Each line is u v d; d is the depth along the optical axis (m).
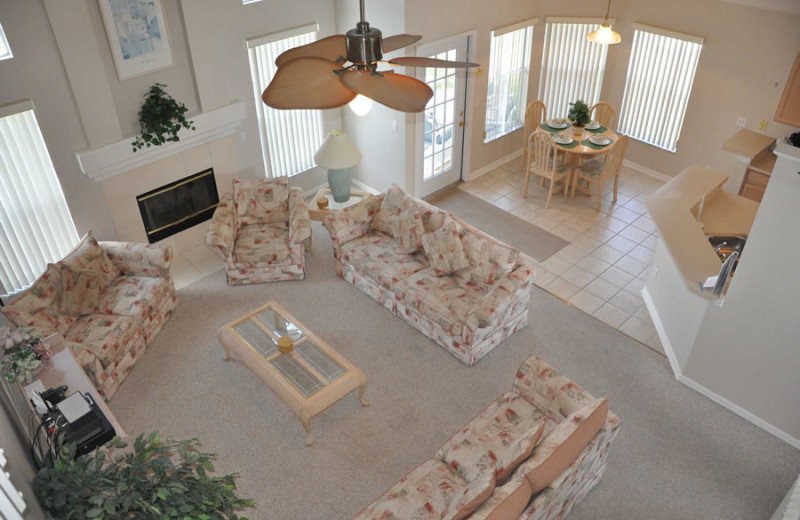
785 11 6.40
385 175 7.79
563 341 5.72
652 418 4.98
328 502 4.38
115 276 5.82
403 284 5.67
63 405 3.38
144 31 5.69
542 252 6.96
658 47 7.65
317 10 7.04
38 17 5.10
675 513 4.28
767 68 6.79
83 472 2.28
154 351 5.62
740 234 5.62
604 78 8.36
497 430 4.21
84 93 5.51
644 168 8.48
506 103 8.39
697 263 5.07
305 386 4.67
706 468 4.58
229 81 6.48
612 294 6.34
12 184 5.66
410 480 3.93
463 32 7.16
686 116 7.71
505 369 5.41
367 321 5.92
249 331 5.21
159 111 5.84
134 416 5.01
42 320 5.08
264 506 4.35
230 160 6.98
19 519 1.78
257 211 6.53
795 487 3.85
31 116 5.49
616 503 4.33
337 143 6.66
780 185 4.07
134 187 6.30
